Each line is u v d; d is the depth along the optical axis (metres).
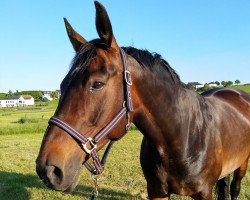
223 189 3.92
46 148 1.89
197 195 2.91
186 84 2.82
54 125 1.94
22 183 6.50
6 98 102.81
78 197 5.54
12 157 9.59
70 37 2.24
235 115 3.47
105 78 1.95
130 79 2.07
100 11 1.90
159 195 2.94
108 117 2.02
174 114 2.47
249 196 5.31
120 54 2.08
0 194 5.83
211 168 2.85
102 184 6.25
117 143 11.89
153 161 2.73
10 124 23.59
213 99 3.45
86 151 1.98
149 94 2.28
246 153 3.72
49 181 1.85
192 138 2.65
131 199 5.29
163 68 2.45
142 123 2.38
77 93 1.93
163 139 2.50
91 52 1.99
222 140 3.03
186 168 2.65
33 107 71.81
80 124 1.94
